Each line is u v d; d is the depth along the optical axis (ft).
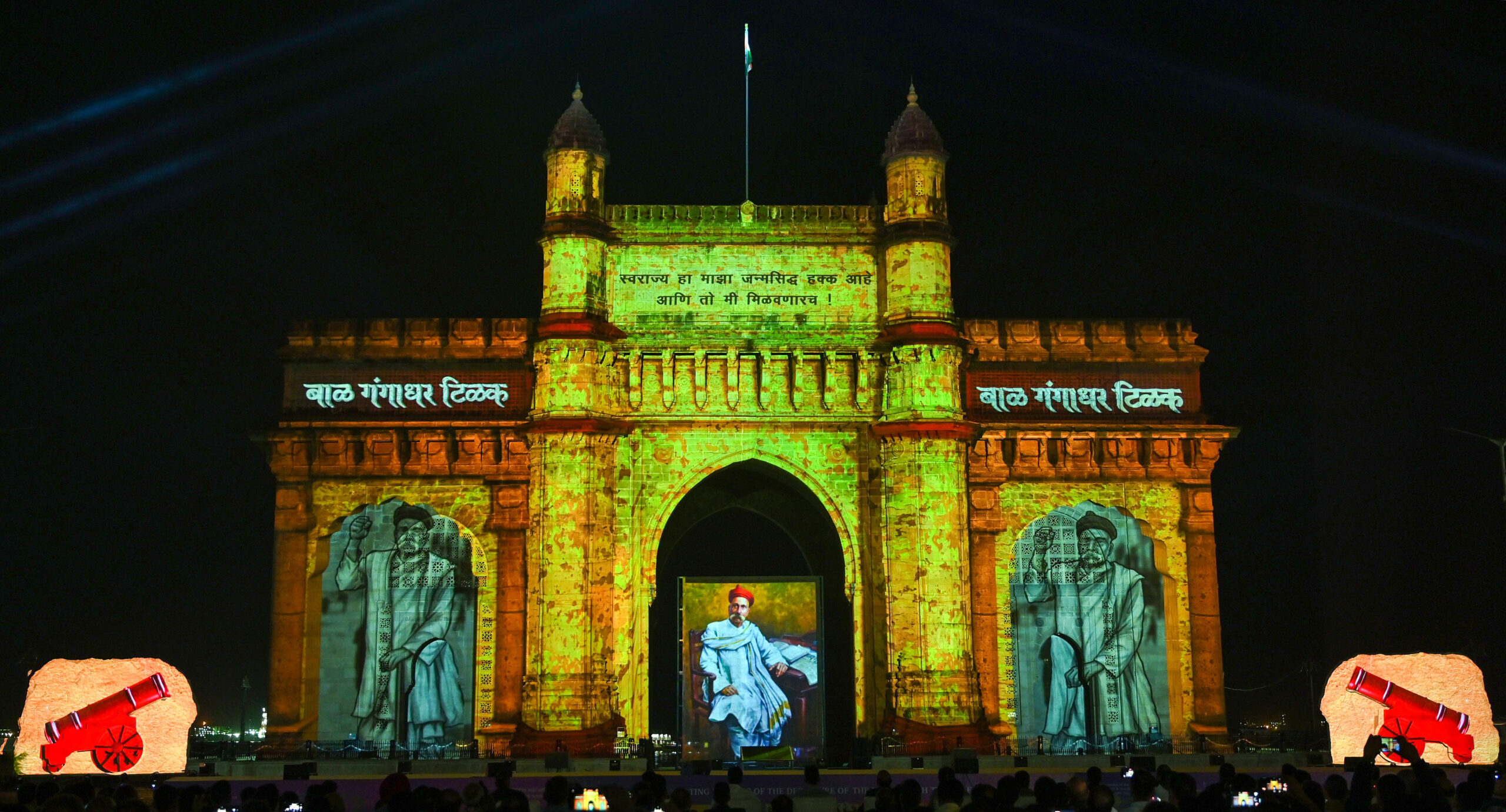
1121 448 177.68
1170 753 164.25
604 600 165.89
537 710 160.25
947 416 168.35
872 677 168.04
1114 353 180.45
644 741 158.20
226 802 70.59
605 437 169.17
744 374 174.29
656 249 176.14
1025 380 179.22
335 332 175.52
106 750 131.85
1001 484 176.35
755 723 167.32
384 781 61.16
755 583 170.71
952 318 172.24
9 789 92.48
